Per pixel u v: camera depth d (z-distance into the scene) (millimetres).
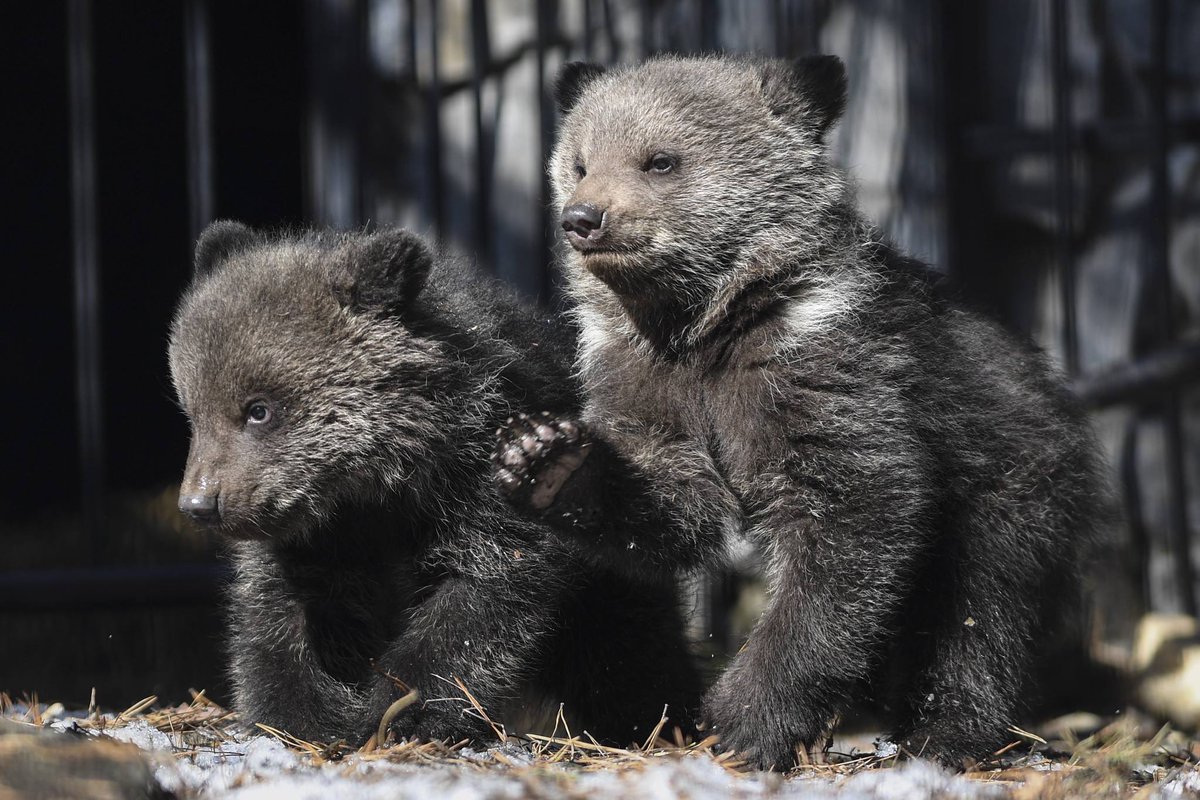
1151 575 17625
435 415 9781
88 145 15586
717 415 10039
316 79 17641
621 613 10742
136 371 23375
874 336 9898
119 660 16375
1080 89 18141
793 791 7574
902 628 10383
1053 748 11008
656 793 7172
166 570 15234
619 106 10445
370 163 17688
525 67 18234
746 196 10148
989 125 17953
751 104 10469
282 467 9336
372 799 6926
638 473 9859
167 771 7574
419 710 9227
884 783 7902
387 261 9688
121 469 23219
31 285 22891
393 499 9836
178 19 23297
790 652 9391
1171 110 18031
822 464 9594
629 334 10422
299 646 9727
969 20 18109
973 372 10445
